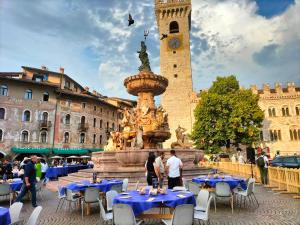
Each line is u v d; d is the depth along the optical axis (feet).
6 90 126.62
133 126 58.18
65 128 141.90
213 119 132.36
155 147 59.16
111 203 24.22
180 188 25.66
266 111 180.34
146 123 58.85
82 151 143.95
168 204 19.42
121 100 205.46
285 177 43.88
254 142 133.59
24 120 128.88
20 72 143.02
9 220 17.19
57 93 140.87
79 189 29.73
